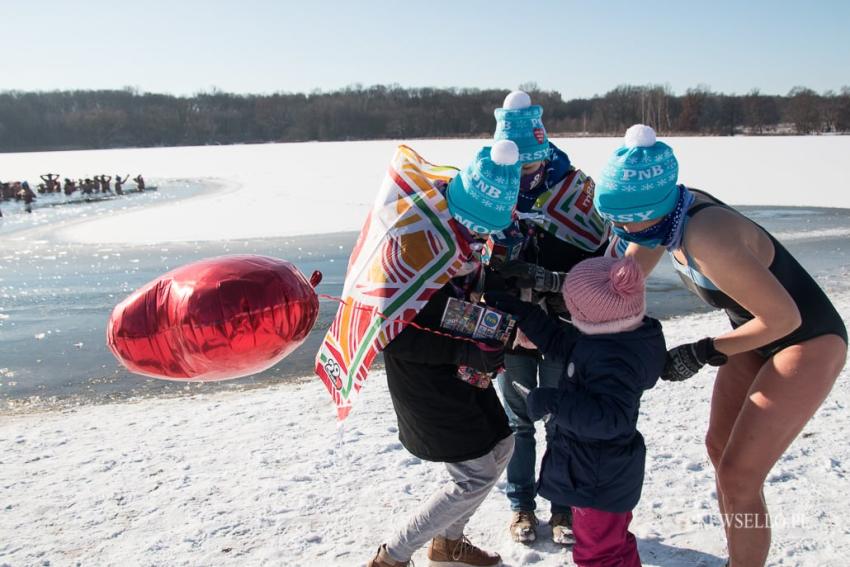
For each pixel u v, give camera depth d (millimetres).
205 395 6164
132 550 3502
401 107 137750
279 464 4445
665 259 12117
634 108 116438
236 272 2781
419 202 2953
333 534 3617
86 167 59062
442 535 3299
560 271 3557
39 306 9914
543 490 2844
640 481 2777
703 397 5402
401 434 3170
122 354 2826
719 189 23875
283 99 151250
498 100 133875
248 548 3504
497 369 2920
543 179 3557
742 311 2818
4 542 3594
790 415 2689
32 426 5398
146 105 154250
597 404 2596
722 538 3469
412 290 2822
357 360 2939
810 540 3393
